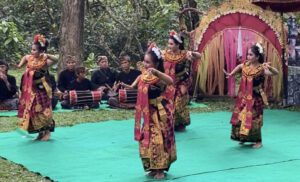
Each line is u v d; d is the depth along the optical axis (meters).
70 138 7.12
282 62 10.05
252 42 10.23
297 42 10.10
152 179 5.27
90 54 13.91
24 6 14.95
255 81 6.56
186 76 7.61
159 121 5.30
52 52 14.46
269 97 10.20
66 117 8.59
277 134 7.54
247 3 10.19
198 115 9.06
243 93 6.64
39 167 5.71
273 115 9.17
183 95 7.59
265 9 9.94
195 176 5.39
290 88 10.06
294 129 7.93
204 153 6.36
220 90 10.55
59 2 14.91
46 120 6.89
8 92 9.23
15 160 6.00
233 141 7.01
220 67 10.43
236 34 10.30
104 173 5.48
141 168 5.68
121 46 15.07
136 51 14.71
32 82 6.82
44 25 15.15
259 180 5.23
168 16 13.62
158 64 5.36
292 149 6.57
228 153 6.36
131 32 14.41
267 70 6.50
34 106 6.83
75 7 11.13
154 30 14.38
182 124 7.65
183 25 11.21
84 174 5.44
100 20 14.79
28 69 6.85
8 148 6.55
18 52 14.38
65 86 9.66
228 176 5.39
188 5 12.81
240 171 5.58
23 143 6.80
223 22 10.35
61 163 5.88
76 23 11.18
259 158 6.12
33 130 6.86
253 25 10.24
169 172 5.53
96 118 8.57
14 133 7.39
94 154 6.28
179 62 7.43
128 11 14.63
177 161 5.98
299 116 9.09
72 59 9.80
